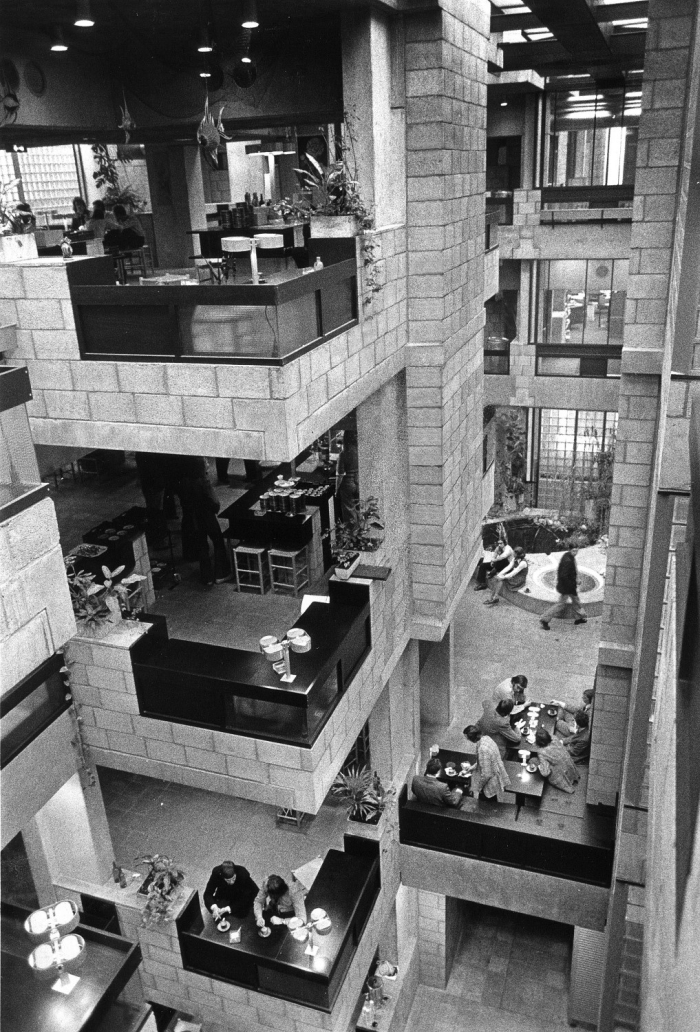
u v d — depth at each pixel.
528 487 28.73
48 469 10.98
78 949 7.76
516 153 25.00
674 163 10.04
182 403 9.02
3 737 9.56
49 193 18.55
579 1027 14.63
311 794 10.02
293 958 10.83
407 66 11.14
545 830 13.28
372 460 12.39
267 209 13.08
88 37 12.65
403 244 11.92
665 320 10.52
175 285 8.55
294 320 8.76
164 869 11.53
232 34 12.22
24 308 9.27
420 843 13.83
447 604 14.29
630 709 11.63
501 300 26.84
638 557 11.72
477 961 16.09
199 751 10.41
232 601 14.45
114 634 10.47
